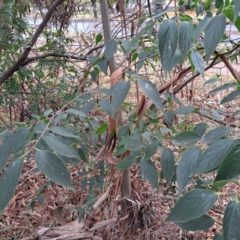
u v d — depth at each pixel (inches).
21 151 19.8
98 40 43.3
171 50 17.9
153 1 64.3
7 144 22.5
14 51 70.7
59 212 45.6
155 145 29.1
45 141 21.1
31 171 70.2
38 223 54.2
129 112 61.6
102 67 39.7
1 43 64.7
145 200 45.1
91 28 93.5
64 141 21.4
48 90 78.9
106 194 41.7
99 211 46.9
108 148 36.1
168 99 36.0
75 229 39.1
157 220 46.2
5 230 55.3
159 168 60.2
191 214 14.6
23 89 83.1
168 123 35.9
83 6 88.7
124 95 23.0
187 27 18.7
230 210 13.7
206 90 112.5
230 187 41.5
